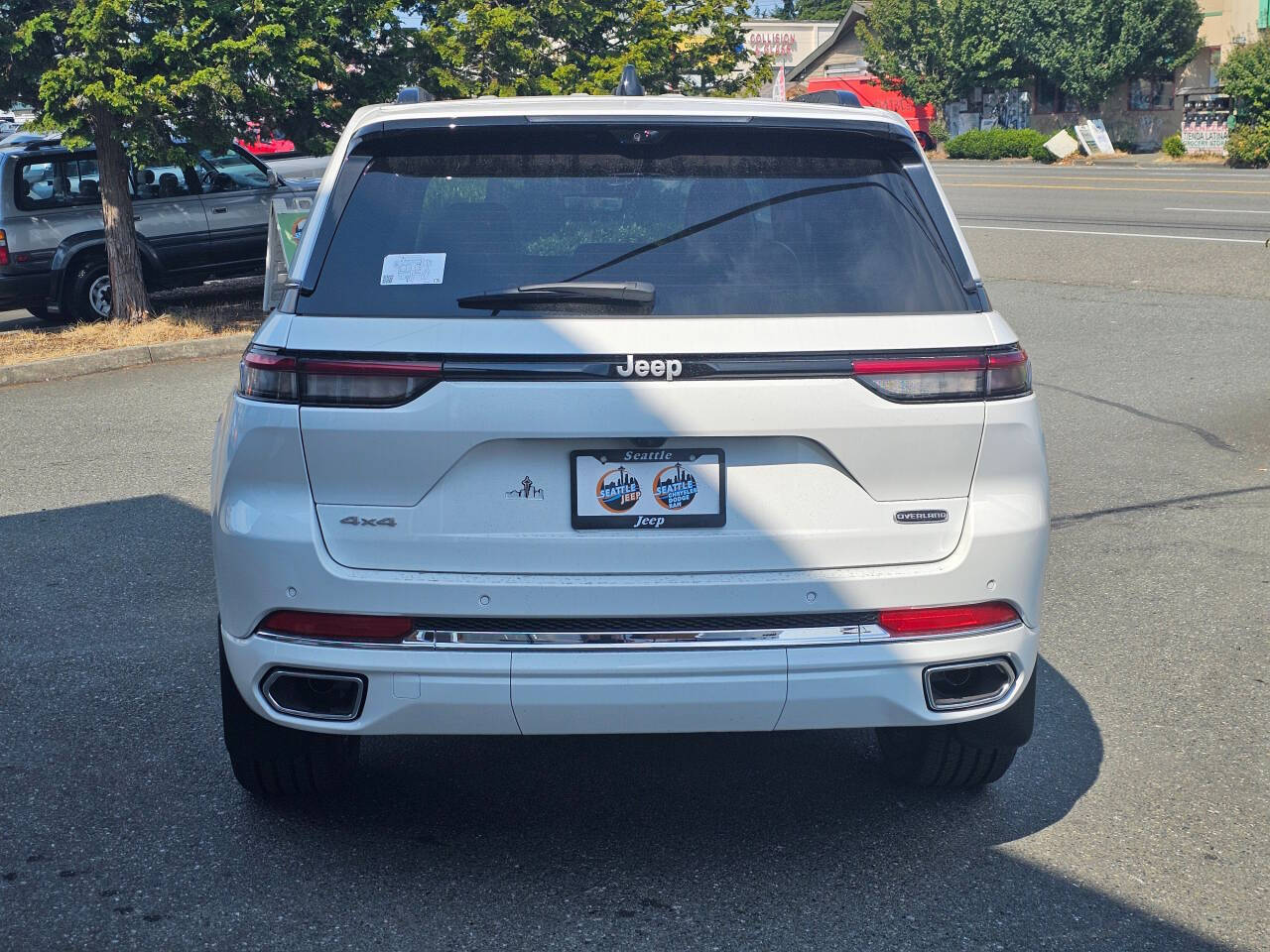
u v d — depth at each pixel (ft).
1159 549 21.27
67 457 28.07
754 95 65.05
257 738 11.50
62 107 40.01
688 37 63.98
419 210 10.57
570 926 10.55
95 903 10.85
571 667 10.02
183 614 18.26
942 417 10.26
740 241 10.48
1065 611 18.57
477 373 9.91
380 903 10.87
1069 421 30.42
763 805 12.75
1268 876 11.44
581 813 12.57
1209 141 130.00
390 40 47.70
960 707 10.68
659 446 10.09
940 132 171.22
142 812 12.50
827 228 10.65
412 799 12.84
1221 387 33.45
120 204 44.47
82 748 13.97
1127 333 40.98
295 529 10.14
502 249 10.36
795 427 10.06
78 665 16.35
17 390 36.58
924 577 10.32
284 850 11.77
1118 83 153.89
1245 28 152.25
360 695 10.23
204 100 39.37
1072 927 10.60
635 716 10.18
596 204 10.59
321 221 10.60
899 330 10.25
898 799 12.89
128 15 39.78
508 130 10.82
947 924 10.62
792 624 10.25
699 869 11.50
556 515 10.12
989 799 12.90
